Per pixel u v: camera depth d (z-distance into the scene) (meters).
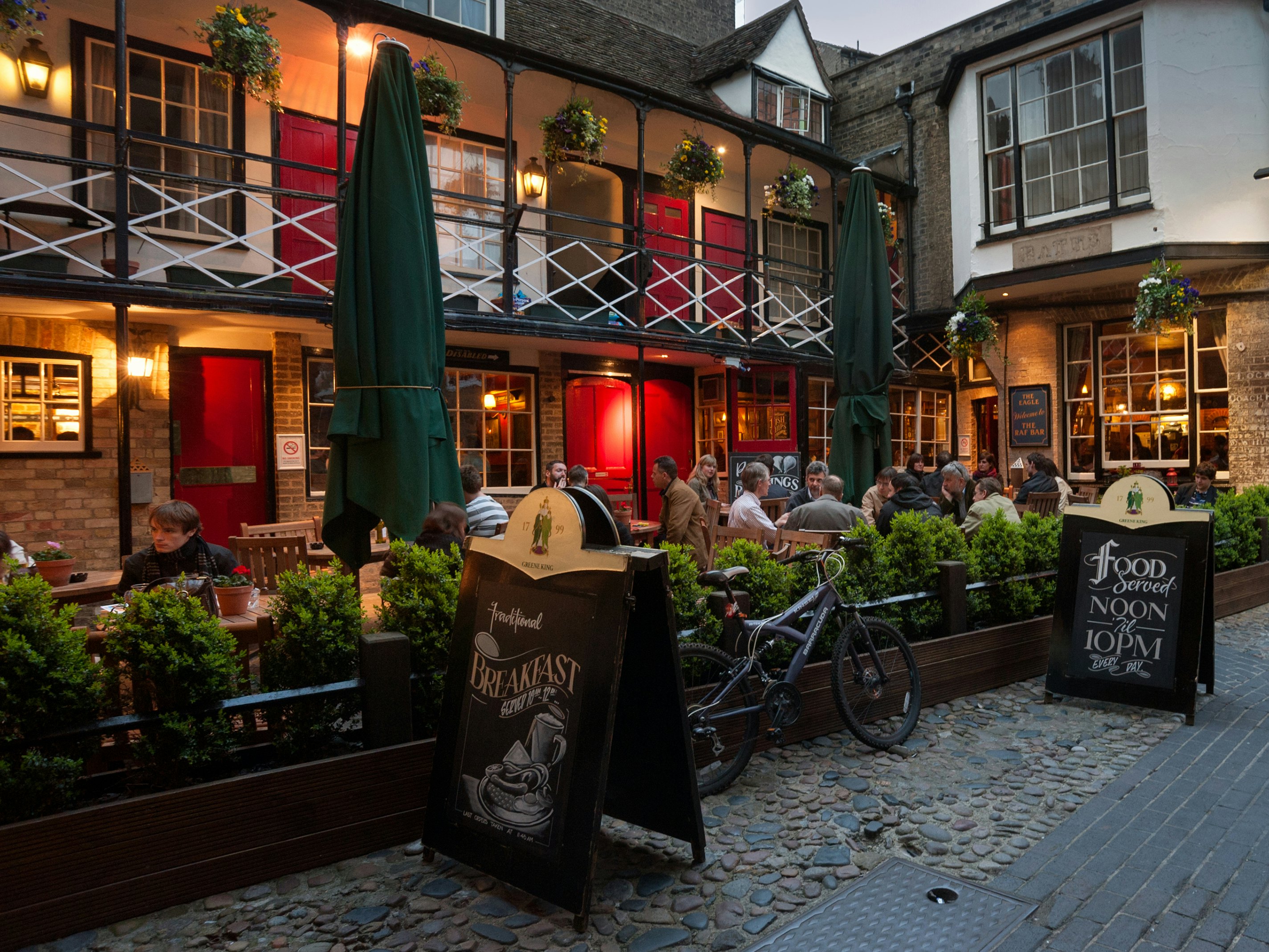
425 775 3.07
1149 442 11.68
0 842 2.31
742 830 3.17
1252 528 7.79
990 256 12.06
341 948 2.40
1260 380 10.45
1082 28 11.06
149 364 8.20
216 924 2.50
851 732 4.23
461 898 2.67
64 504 7.77
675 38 13.99
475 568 2.99
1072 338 12.52
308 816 2.82
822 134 14.13
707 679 3.96
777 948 2.40
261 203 7.45
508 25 10.52
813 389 13.49
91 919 2.44
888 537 5.25
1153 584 4.64
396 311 4.37
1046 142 11.59
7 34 6.51
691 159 10.51
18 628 2.58
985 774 3.72
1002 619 5.50
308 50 8.62
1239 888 2.70
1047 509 8.98
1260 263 10.46
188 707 2.79
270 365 9.02
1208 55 10.25
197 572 4.15
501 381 10.99
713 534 7.35
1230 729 4.33
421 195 4.68
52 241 7.50
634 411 12.02
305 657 3.08
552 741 2.61
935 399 15.23
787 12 13.20
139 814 2.52
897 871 2.85
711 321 13.14
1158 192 10.30
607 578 2.62
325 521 4.44
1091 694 4.71
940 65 13.88
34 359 7.64
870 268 8.02
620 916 2.57
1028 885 2.74
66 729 2.58
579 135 9.52
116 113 6.73
